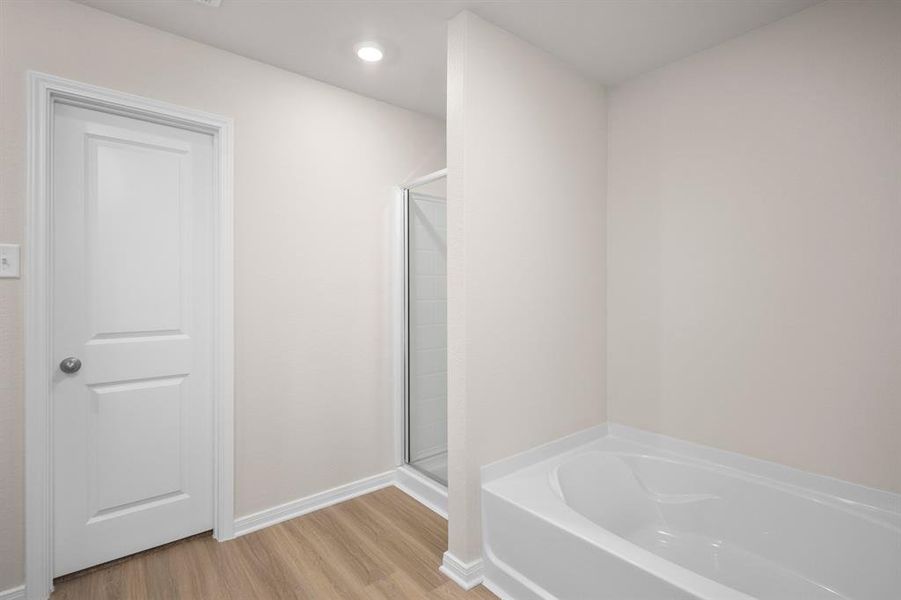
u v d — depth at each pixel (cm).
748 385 204
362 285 269
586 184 243
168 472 212
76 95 182
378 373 277
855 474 175
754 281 202
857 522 168
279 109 237
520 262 208
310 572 195
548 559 165
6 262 168
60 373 185
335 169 257
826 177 181
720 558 194
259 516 230
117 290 198
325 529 229
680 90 227
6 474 170
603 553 147
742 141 205
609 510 215
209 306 222
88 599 176
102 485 195
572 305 236
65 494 187
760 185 199
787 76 191
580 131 239
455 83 189
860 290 173
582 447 238
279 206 236
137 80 196
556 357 227
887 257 167
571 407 236
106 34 190
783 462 194
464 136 185
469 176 187
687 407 225
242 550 210
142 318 204
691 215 222
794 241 190
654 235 237
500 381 201
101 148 195
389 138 281
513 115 204
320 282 251
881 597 160
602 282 255
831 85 179
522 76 208
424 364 274
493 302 197
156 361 208
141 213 204
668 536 212
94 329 193
